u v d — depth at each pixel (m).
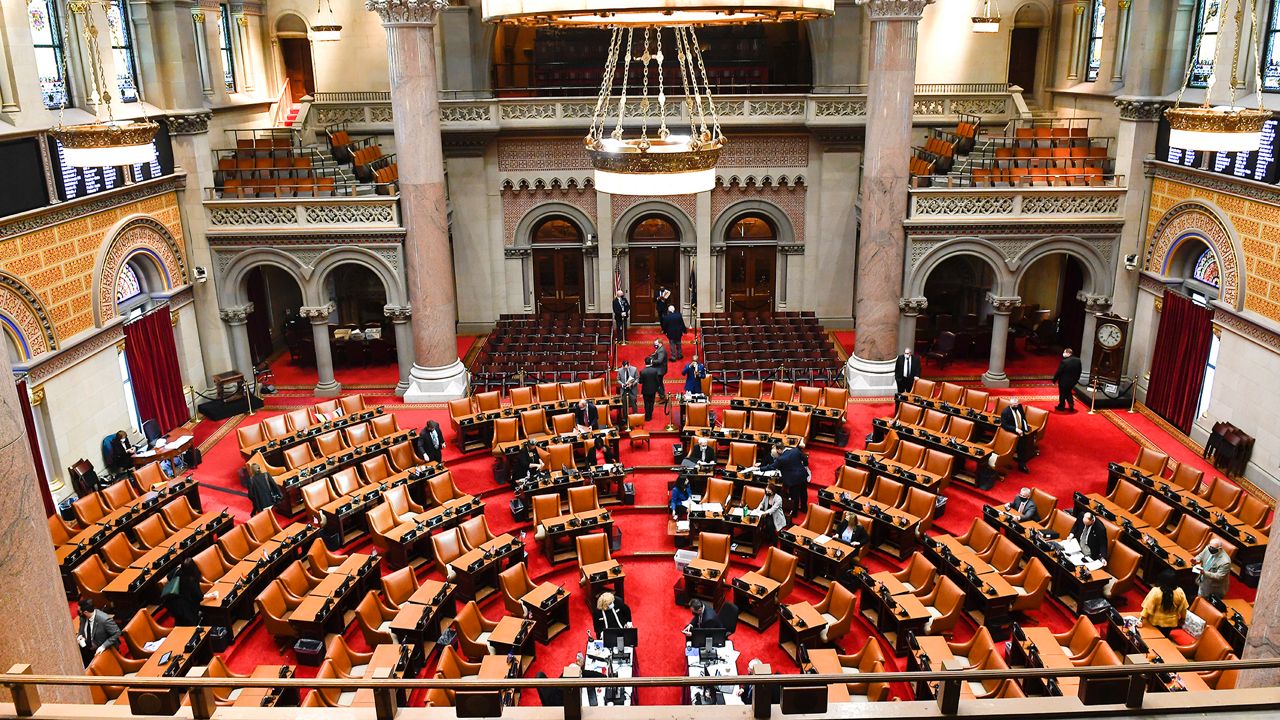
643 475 18.45
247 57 25.86
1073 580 13.70
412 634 12.68
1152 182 20.64
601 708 5.06
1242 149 13.48
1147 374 21.00
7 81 15.50
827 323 27.73
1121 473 16.30
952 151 23.28
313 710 5.20
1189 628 12.32
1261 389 16.84
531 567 15.41
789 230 27.19
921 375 23.62
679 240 27.67
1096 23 24.50
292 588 13.62
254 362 25.28
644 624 14.01
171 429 20.56
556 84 30.59
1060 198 21.23
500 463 18.31
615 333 25.88
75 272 17.17
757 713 4.97
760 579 13.82
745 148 26.50
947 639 12.88
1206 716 5.06
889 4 19.45
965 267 27.27
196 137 21.08
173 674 11.48
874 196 20.81
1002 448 17.62
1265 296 16.75
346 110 25.95
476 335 27.70
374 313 27.78
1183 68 19.91
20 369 15.40
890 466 16.91
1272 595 7.67
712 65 30.02
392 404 22.00
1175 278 19.97
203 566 13.81
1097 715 5.05
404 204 21.00
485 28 26.03
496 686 4.94
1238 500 14.77
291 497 16.86
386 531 15.48
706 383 20.67
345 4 26.38
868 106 20.62
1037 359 24.77
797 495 16.23
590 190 26.70
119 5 19.41
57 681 5.18
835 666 11.45
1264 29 17.00
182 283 21.41
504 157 26.34
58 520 14.73
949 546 14.27
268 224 21.67
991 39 26.53
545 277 27.95
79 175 17.23
